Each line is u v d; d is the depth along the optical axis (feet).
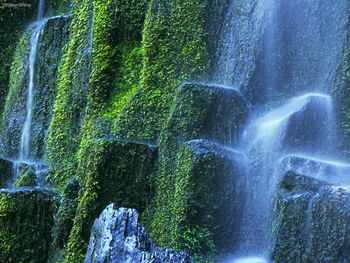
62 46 46.39
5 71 51.34
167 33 38.63
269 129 33.78
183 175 31.89
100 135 36.94
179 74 37.70
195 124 33.83
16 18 52.49
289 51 38.70
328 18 38.27
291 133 33.47
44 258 33.71
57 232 33.81
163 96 37.01
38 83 46.62
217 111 34.19
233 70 37.78
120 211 27.50
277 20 38.70
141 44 40.37
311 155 33.73
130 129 36.55
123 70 40.11
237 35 38.27
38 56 47.14
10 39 52.13
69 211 33.99
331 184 30.14
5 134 46.93
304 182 30.35
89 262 27.55
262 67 37.76
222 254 31.30
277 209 30.55
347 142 34.86
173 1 39.22
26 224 33.86
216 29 38.58
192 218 31.27
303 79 38.34
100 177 33.47
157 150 34.12
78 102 41.29
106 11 41.47
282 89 38.06
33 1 52.95
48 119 45.19
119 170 33.68
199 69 37.70
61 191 37.01
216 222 31.53
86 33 43.19
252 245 31.53
